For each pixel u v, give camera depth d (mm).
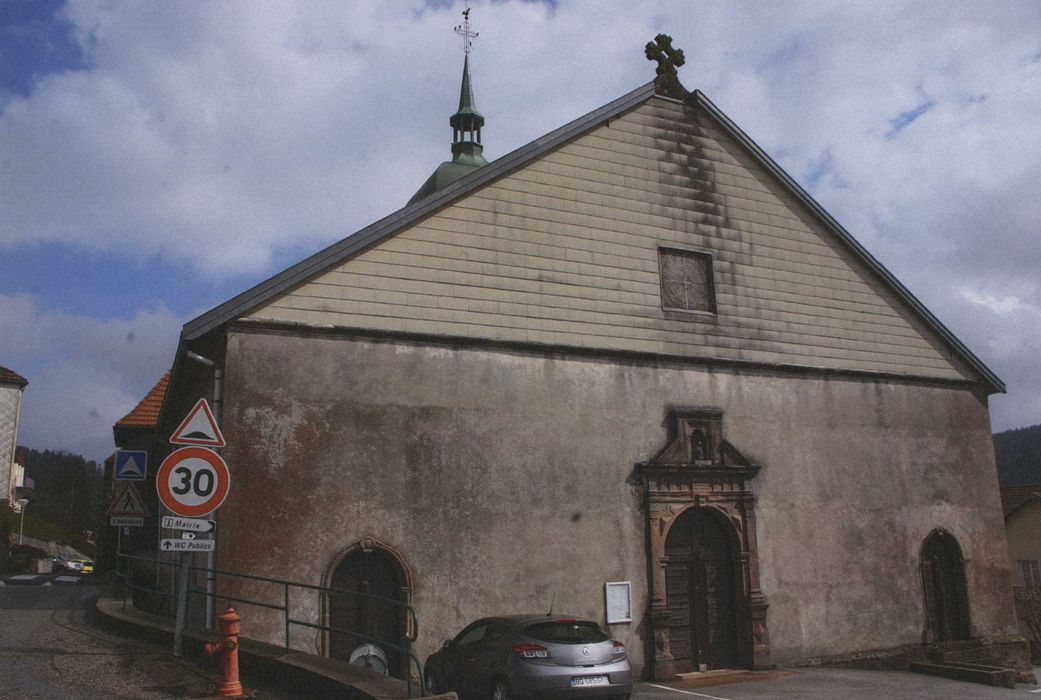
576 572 14508
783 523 16859
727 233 17734
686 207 17375
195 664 10219
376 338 13711
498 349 14656
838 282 18922
